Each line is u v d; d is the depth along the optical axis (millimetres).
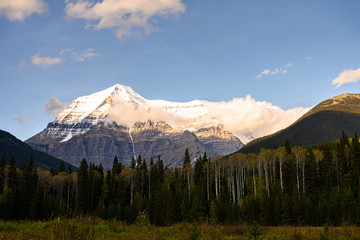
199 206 76125
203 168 113312
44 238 15445
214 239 21375
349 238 20188
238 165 104625
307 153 95188
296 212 65000
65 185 119438
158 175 115812
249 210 71188
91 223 23469
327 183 86625
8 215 78688
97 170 125562
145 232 23172
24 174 96875
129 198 112000
